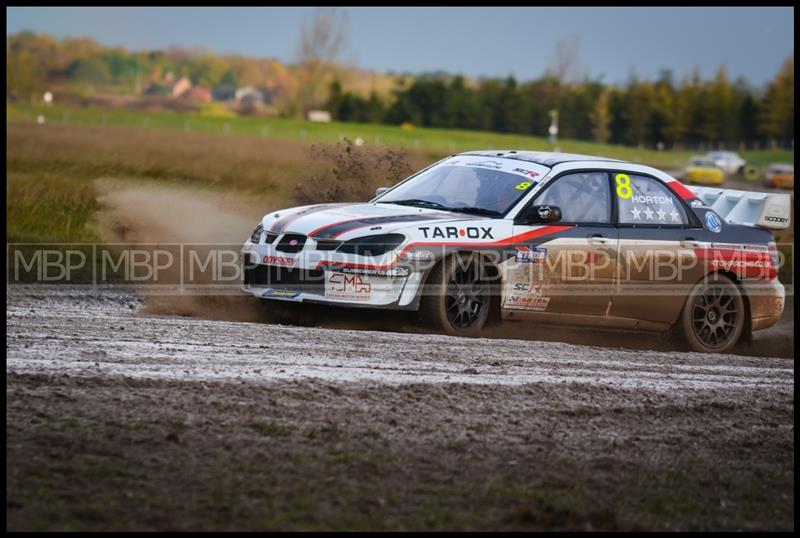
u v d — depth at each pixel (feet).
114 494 40.88
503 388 63.41
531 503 43.57
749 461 53.31
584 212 91.09
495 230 85.97
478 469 47.78
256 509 40.32
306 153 138.62
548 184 90.12
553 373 70.08
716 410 63.57
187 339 71.82
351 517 40.22
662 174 98.02
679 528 42.19
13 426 48.06
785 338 115.03
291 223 85.87
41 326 73.56
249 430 50.57
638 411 61.41
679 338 97.19
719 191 110.11
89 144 317.01
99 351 65.21
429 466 47.60
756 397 68.54
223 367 63.00
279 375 61.67
